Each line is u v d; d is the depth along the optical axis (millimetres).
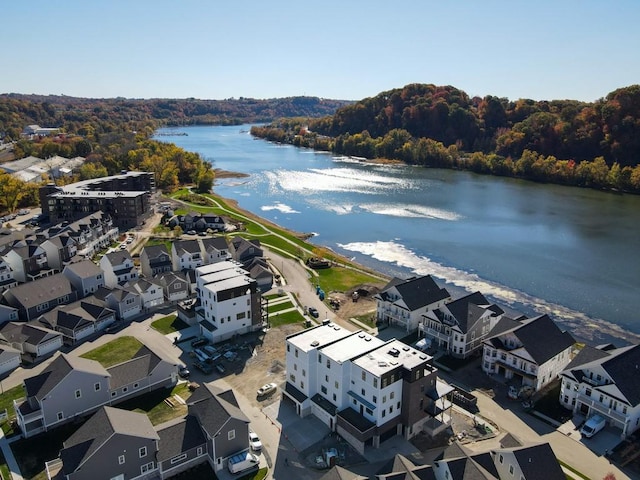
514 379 70000
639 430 59156
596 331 90500
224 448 51812
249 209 183000
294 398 62062
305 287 104500
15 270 103875
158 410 61688
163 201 185250
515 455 46594
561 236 145750
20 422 56406
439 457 50812
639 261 124938
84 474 46594
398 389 57094
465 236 146625
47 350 75938
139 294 90000
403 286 86000
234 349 77750
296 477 51219
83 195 149375
